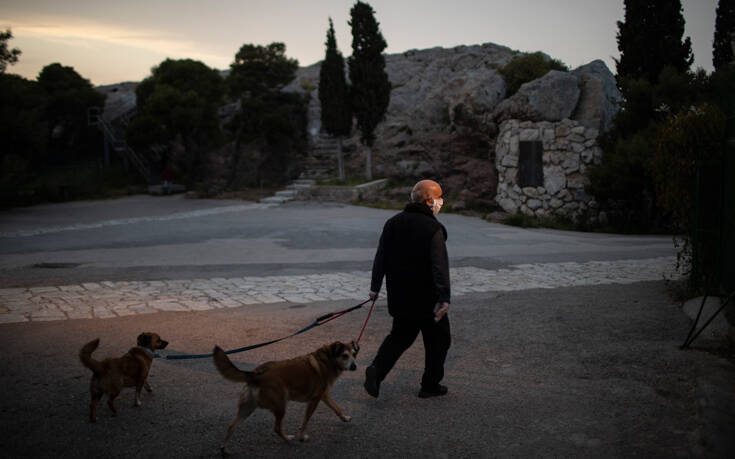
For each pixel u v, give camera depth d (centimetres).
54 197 2641
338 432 345
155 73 3209
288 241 1437
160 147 3241
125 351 504
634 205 1947
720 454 279
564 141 2025
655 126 1728
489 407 384
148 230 1652
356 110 2553
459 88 2680
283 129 2944
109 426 348
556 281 920
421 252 365
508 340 559
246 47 3008
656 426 342
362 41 2498
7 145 2428
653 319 623
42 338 546
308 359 333
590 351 511
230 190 2950
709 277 681
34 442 322
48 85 3456
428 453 314
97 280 888
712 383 385
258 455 311
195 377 448
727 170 630
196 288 843
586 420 357
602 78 2175
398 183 2617
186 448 319
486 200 2278
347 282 916
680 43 1892
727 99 661
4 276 911
